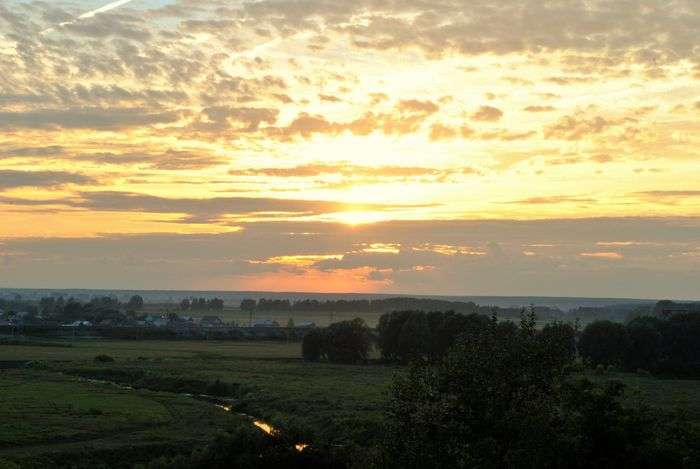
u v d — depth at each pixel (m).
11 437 68.62
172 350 185.50
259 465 58.41
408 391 32.47
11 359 152.38
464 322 159.12
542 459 29.30
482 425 30.25
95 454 65.12
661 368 147.75
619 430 31.47
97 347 189.25
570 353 31.62
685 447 32.47
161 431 76.00
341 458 59.53
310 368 148.62
